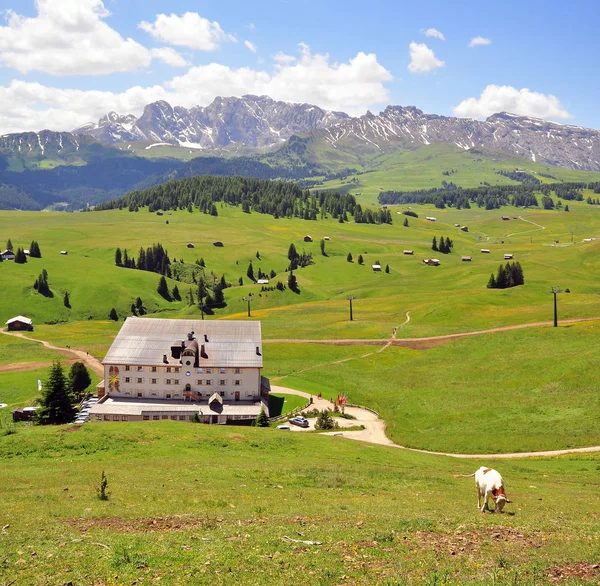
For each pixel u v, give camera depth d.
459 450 74.75
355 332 169.25
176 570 21.58
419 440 81.00
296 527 27.78
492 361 123.12
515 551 23.73
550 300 190.12
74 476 43.81
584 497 42.28
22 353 154.38
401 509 33.81
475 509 34.28
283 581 20.48
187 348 110.88
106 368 111.62
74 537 25.86
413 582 20.05
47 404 92.94
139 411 101.75
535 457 68.75
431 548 24.09
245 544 24.58
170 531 26.95
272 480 44.50
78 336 188.12
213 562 22.38
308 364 138.38
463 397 100.50
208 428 67.50
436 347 144.38
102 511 31.81
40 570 21.62
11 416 100.81
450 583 19.75
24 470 46.38
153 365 111.00
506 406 92.44
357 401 111.06
